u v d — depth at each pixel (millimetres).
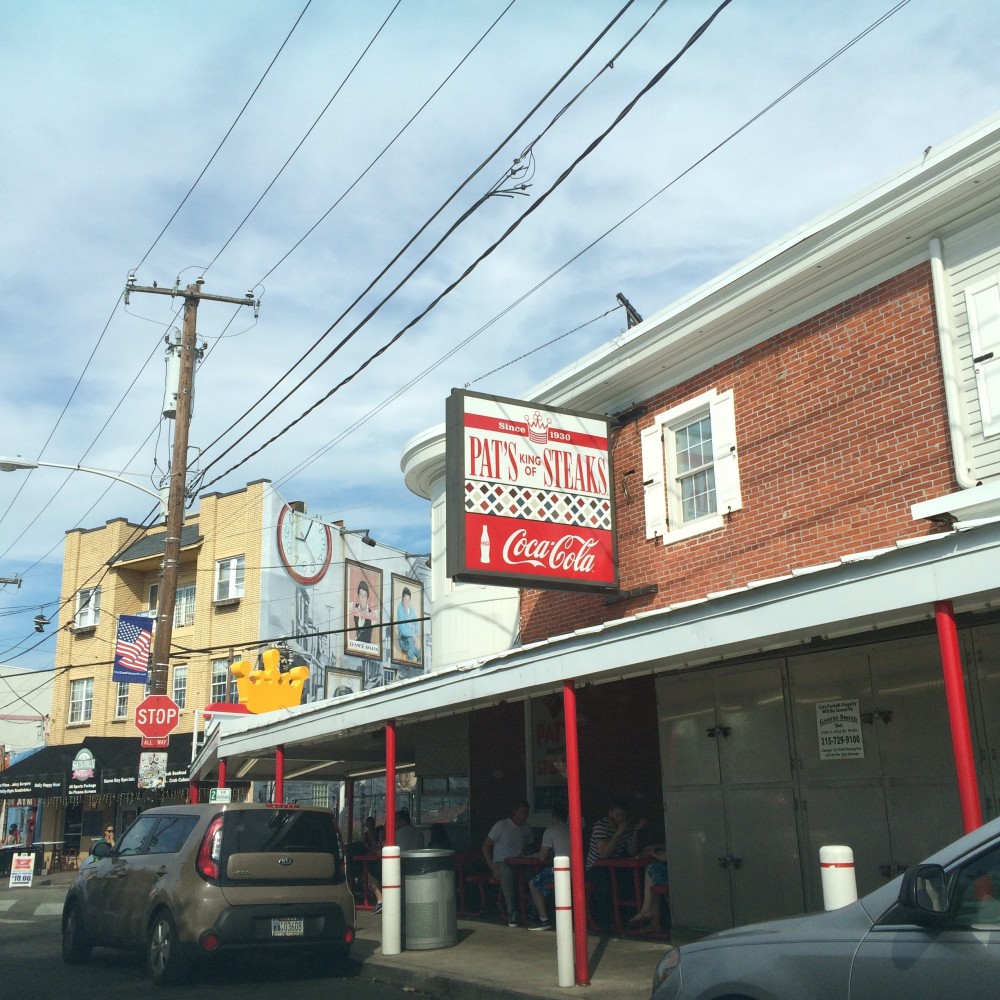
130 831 11867
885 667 9781
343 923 10656
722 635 7824
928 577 6367
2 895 24562
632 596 13773
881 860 9539
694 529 13094
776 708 10758
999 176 10000
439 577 18031
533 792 15883
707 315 12805
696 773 11547
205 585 34875
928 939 4188
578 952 8969
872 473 10953
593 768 14461
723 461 12781
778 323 12289
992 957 3961
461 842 17406
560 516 13062
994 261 10117
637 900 12156
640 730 13766
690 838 11500
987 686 8891
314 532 36438
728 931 5133
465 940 12297
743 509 12430
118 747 30719
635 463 14211
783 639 7699
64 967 11688
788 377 12078
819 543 11414
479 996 9164
